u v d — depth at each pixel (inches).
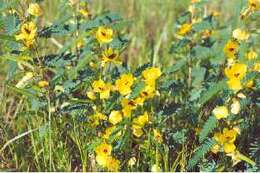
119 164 126.9
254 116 138.9
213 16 158.9
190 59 152.2
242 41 130.3
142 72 126.2
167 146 130.3
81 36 131.0
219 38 171.9
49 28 132.8
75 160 139.6
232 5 223.6
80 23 143.7
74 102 131.0
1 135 143.3
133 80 123.7
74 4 143.9
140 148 131.2
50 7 213.0
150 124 131.3
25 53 130.3
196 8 158.7
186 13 157.3
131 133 131.2
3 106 153.4
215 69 144.1
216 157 134.2
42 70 132.9
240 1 138.4
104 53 128.6
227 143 121.3
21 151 139.3
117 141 128.7
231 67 119.3
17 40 127.2
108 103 129.5
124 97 127.5
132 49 207.0
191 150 130.9
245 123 129.9
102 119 130.6
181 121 139.7
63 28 134.5
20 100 154.5
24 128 148.3
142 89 122.3
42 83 130.7
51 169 129.0
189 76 153.3
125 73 133.1
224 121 127.1
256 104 132.4
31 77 132.5
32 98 133.3
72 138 136.8
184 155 130.0
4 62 163.3
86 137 133.2
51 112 133.7
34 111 135.6
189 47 154.9
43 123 139.1
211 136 130.0
